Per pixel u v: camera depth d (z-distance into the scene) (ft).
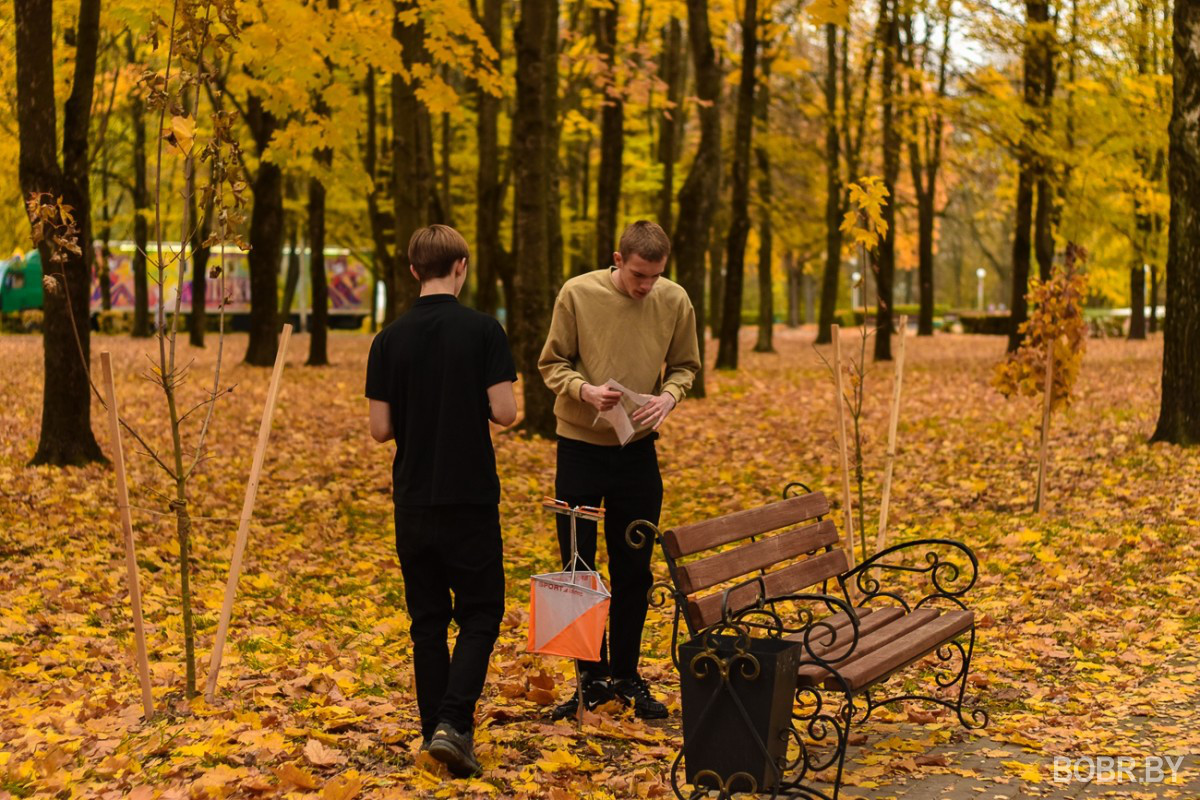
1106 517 28.25
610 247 60.29
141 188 89.92
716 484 36.73
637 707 15.67
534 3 43.47
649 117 86.79
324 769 13.35
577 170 84.84
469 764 12.90
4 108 38.04
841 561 16.79
